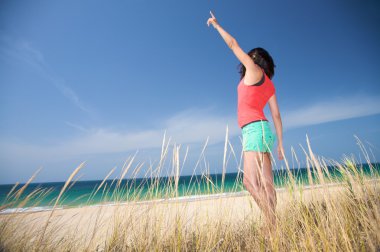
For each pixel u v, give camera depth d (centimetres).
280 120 246
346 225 171
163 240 196
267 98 213
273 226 170
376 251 143
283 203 194
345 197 211
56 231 202
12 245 183
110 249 194
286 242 172
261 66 220
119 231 203
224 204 214
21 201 187
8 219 183
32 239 194
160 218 196
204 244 197
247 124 204
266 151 196
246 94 208
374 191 213
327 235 162
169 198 202
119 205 209
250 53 231
